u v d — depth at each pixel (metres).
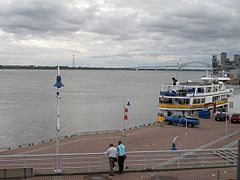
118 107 95.19
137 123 68.81
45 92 141.00
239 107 54.50
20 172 16.38
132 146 34.00
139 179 16.67
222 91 70.81
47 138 52.22
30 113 79.94
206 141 36.69
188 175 17.39
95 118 74.38
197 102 61.03
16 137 53.06
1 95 125.62
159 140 37.44
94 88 172.38
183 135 40.78
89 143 35.31
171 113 60.09
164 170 18.55
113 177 17.03
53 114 78.69
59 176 17.00
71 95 130.62
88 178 16.70
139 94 140.38
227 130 44.69
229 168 19.39
